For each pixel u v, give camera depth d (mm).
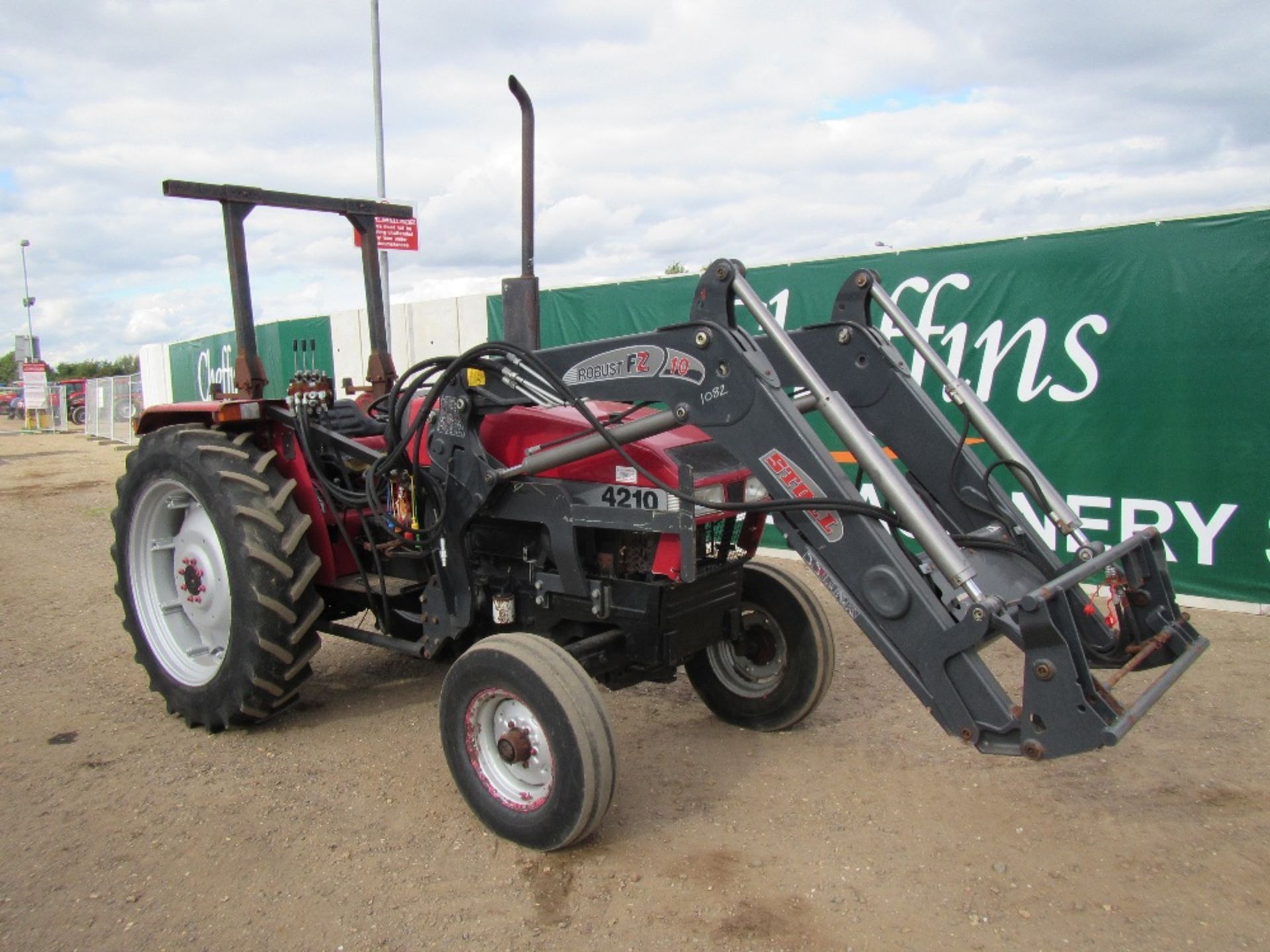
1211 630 5301
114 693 4637
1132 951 2531
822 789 3516
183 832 3225
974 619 2607
